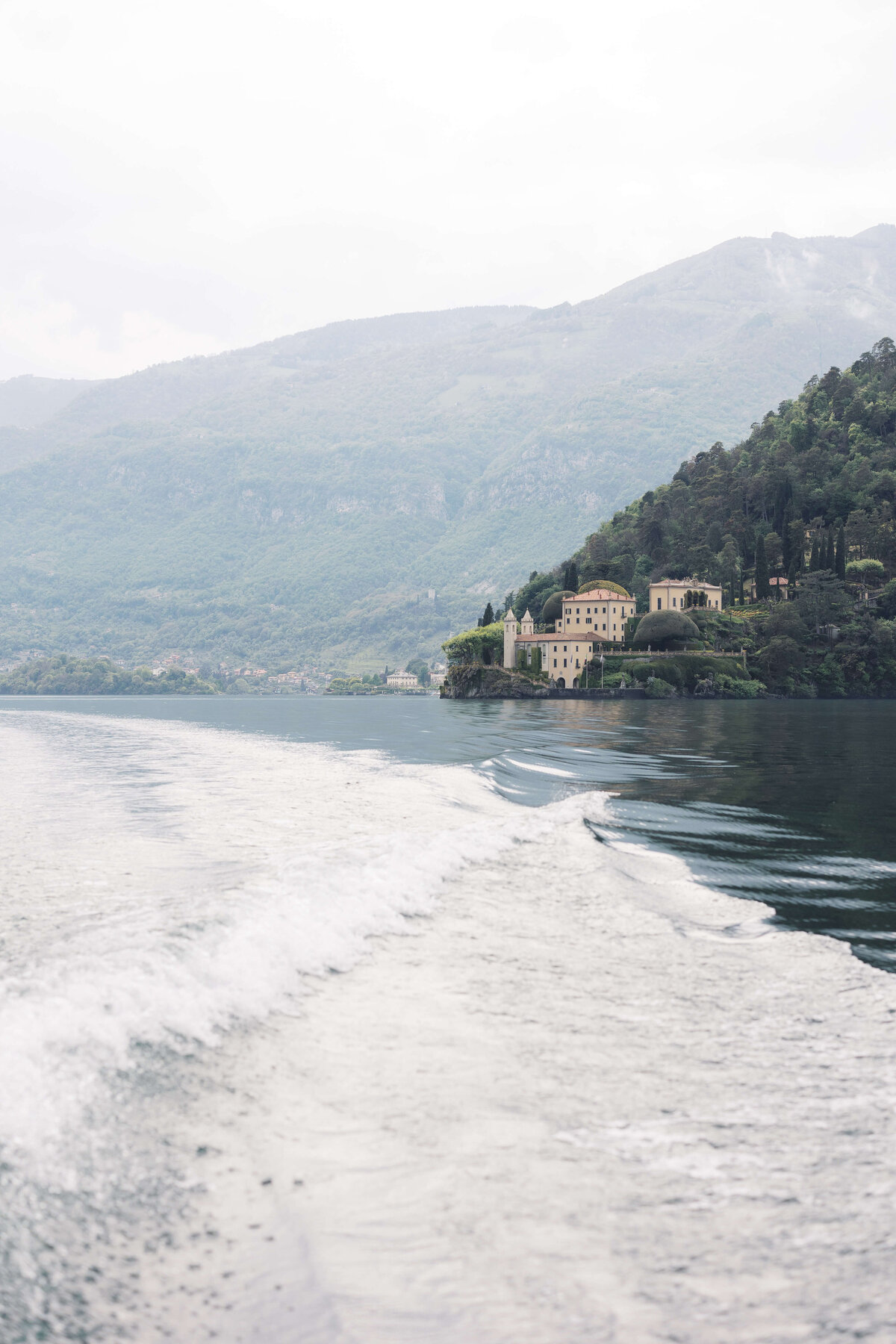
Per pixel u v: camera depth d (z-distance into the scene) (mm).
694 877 21234
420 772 44469
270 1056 10477
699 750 58844
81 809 31234
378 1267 7188
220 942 13812
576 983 13664
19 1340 6242
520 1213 7871
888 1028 12188
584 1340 6539
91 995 11180
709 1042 11562
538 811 30797
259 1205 7820
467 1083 10102
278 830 26391
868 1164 8812
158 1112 9055
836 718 109375
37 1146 8266
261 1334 6488
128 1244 7285
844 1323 6809
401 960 14375
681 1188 8336
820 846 25234
